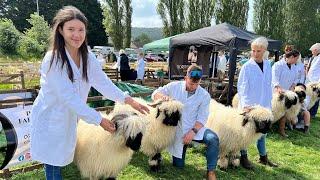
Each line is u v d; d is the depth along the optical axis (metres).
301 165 6.55
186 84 5.34
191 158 6.38
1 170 5.27
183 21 50.41
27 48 42.22
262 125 5.41
